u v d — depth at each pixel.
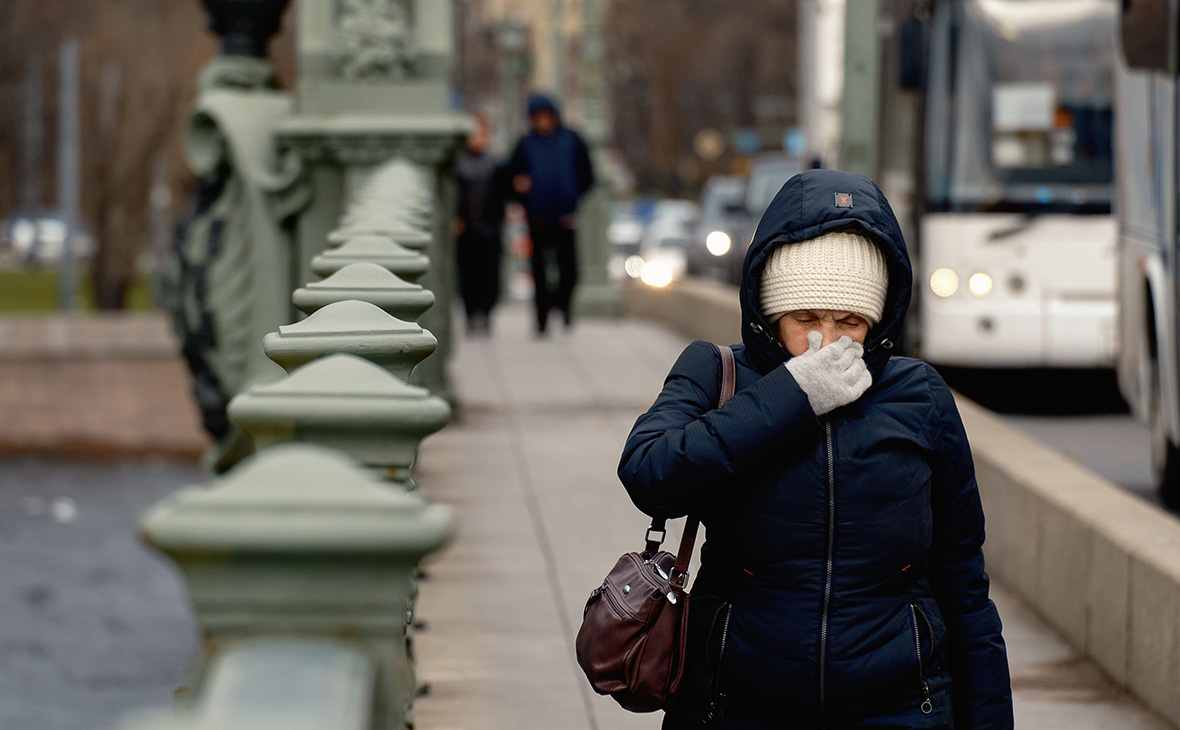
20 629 46.41
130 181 144.12
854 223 9.16
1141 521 18.06
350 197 30.72
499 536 23.94
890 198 47.53
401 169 27.73
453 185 32.88
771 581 9.20
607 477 28.64
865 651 9.09
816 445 9.14
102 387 76.81
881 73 48.84
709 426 9.07
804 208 9.22
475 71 164.62
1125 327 32.19
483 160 56.28
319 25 31.12
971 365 42.56
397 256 14.82
